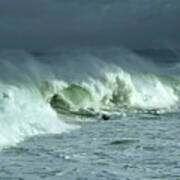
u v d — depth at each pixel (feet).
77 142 123.34
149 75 255.91
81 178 86.22
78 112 185.78
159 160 101.60
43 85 208.44
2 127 123.85
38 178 85.97
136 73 256.11
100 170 92.22
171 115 185.78
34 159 101.65
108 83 226.38
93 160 101.50
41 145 117.70
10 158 101.96
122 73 231.09
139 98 231.71
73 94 209.97
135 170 92.53
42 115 146.10
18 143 118.83
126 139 128.16
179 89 262.88
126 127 152.15
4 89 159.63
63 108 194.70
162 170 92.79
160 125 156.87
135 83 244.42
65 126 148.77
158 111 197.98
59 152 109.70
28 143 119.55
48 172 90.27
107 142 123.65
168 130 145.18
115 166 95.81
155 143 121.90
